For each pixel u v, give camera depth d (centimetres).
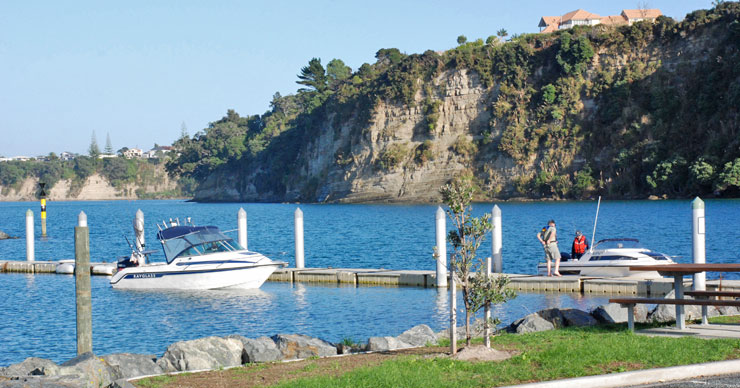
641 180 13550
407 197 15838
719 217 7319
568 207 11131
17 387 987
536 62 15675
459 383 1055
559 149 14712
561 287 2805
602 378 1038
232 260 3161
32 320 2467
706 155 12544
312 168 19312
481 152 15612
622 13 19225
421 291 2967
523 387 1016
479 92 16000
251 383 1144
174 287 3155
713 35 14075
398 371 1130
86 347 1423
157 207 19912
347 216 10581
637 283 2655
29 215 4309
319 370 1226
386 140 16588
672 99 13988
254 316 2489
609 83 14775
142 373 1346
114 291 3158
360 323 2298
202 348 1425
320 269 3475
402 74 16688
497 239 3069
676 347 1213
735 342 1243
